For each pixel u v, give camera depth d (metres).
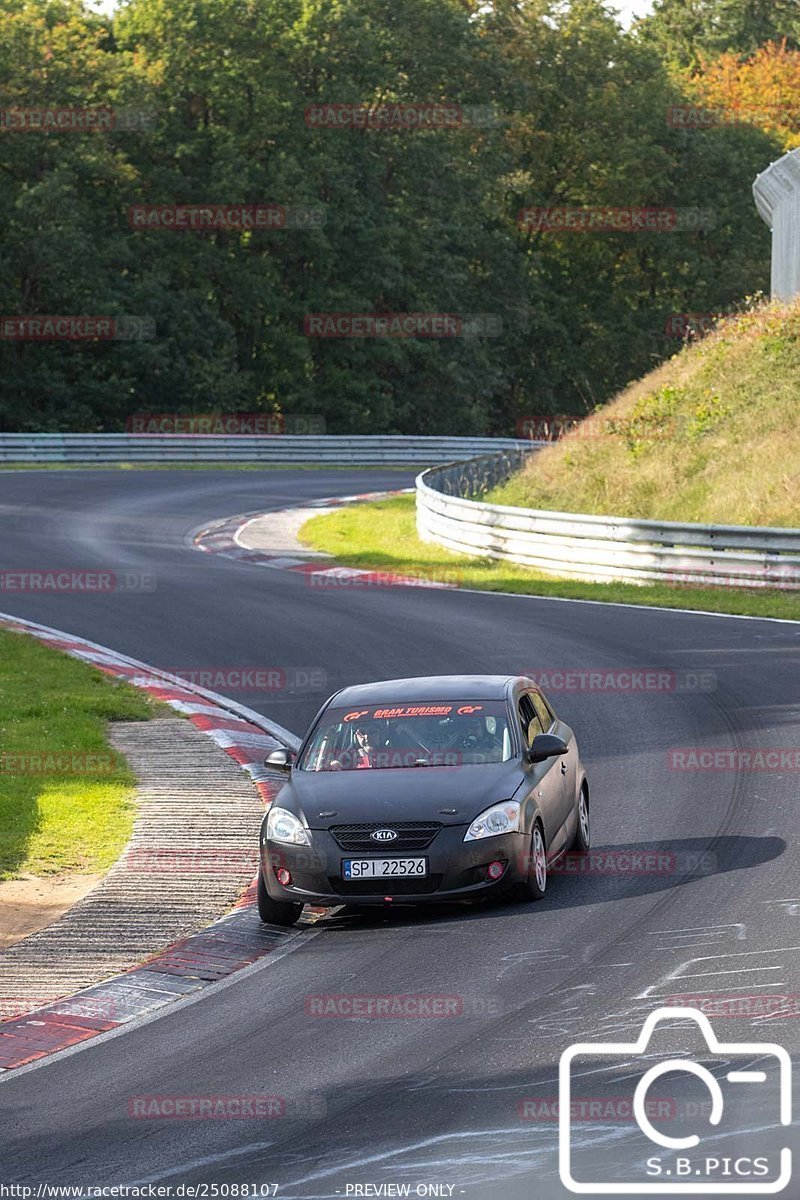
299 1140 25.89
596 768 58.44
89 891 44.97
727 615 95.56
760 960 34.66
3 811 52.38
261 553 134.62
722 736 62.38
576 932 38.34
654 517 131.50
